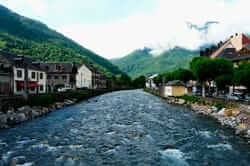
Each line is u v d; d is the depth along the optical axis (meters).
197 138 16.36
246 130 17.11
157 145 14.73
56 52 134.75
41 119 24.14
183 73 56.94
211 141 15.54
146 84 163.88
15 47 113.38
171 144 14.94
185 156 12.66
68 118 24.86
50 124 21.36
